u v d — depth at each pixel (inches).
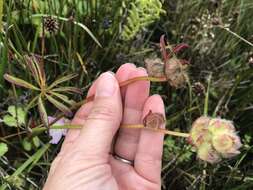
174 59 6.0
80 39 7.9
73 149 5.7
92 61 7.8
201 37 8.7
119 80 6.4
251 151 8.0
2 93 7.5
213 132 5.3
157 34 9.0
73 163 5.6
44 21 7.2
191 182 7.7
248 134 8.5
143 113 6.3
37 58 7.4
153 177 6.4
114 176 6.4
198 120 5.5
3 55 7.1
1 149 6.9
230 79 8.6
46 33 7.6
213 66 8.6
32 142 7.1
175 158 7.3
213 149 5.3
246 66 8.5
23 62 7.4
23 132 7.1
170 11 9.0
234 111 8.3
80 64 7.8
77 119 6.6
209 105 8.3
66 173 5.6
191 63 8.7
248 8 9.4
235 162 8.0
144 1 7.9
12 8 7.8
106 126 5.8
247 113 8.5
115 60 8.2
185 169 7.7
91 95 6.5
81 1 8.2
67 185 5.6
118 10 8.1
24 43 7.4
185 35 8.7
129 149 6.4
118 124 5.9
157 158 6.4
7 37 7.1
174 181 7.6
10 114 7.4
